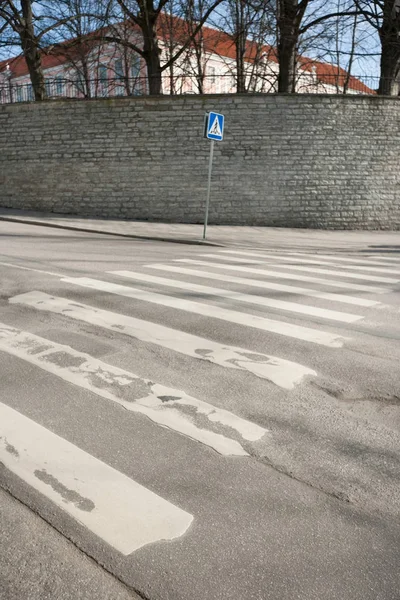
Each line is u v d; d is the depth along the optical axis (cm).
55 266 855
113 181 1822
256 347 477
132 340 490
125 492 258
